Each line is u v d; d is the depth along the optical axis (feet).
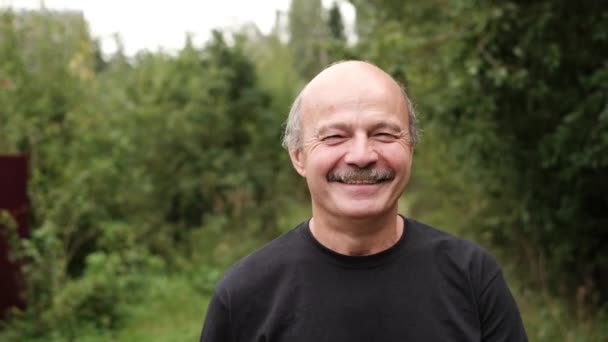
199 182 32.86
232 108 37.83
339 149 5.46
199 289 24.53
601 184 18.15
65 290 19.74
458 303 5.48
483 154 19.85
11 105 23.22
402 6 25.62
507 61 17.47
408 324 5.38
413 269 5.53
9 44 23.91
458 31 18.16
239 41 39.27
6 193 20.68
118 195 26.84
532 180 19.77
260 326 5.57
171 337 19.07
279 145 39.63
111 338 19.16
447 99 18.99
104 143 27.76
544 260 20.74
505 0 17.06
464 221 25.99
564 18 16.74
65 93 25.45
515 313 5.63
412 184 38.99
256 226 32.07
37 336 19.08
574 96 17.40
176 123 32.58
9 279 19.94
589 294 18.83
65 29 26.30
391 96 5.55
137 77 33.40
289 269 5.62
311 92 5.65
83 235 24.09
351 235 5.54
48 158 23.67
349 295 5.45
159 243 28.76
